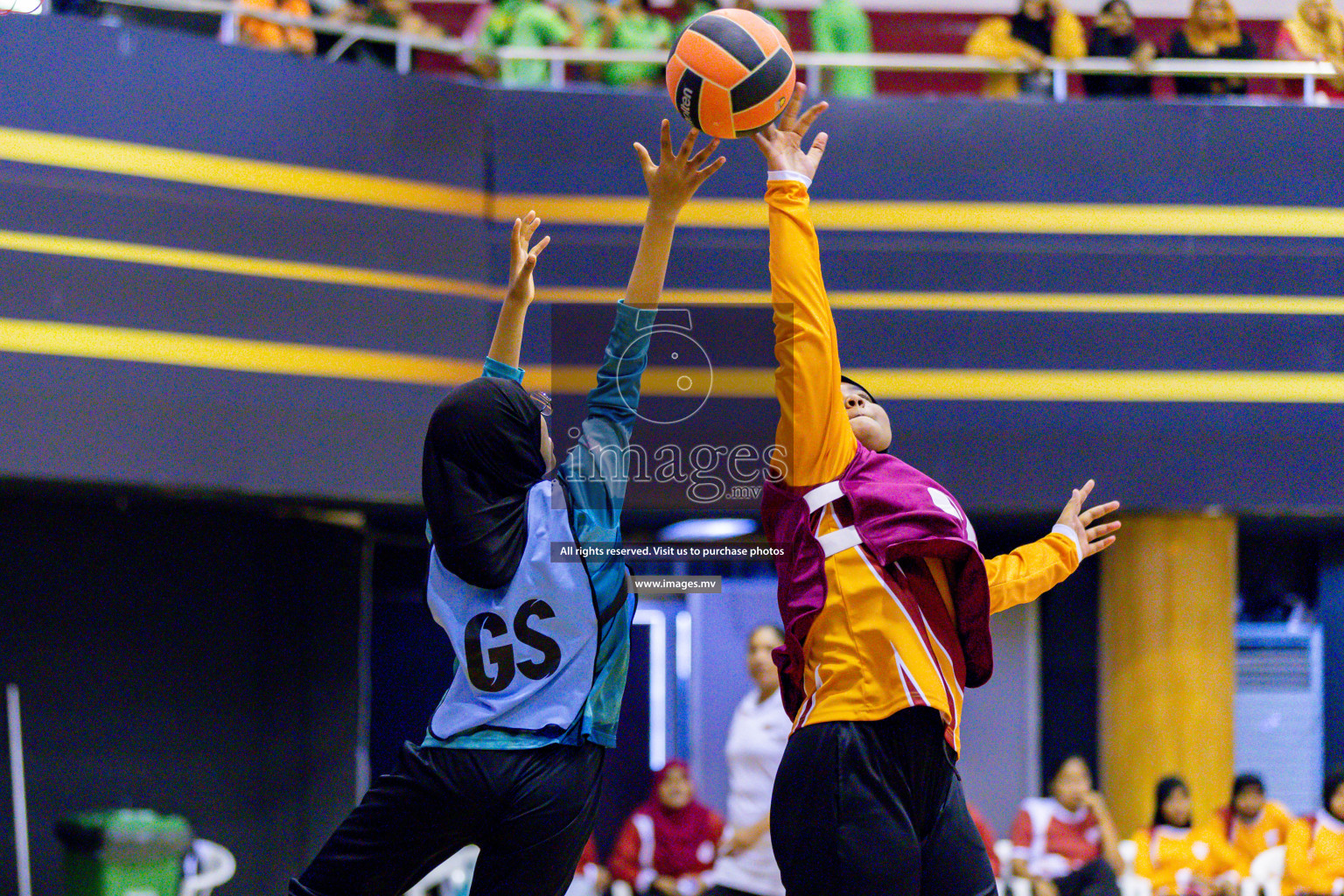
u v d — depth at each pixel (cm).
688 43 521
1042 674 1378
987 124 1183
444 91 1141
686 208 1150
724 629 1405
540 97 1155
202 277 1059
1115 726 1271
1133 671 1261
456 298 1130
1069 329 1179
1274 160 1194
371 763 1394
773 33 523
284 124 1091
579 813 426
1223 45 1239
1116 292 1183
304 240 1091
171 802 1217
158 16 1128
